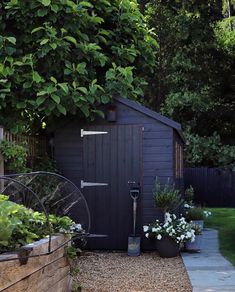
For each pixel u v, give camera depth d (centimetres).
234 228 1070
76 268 495
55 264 414
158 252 761
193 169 1798
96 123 820
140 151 807
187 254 764
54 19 756
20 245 358
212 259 717
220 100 1972
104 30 851
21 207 410
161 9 1941
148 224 798
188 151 1841
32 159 786
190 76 1867
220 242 878
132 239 768
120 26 883
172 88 1912
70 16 772
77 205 809
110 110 808
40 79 718
